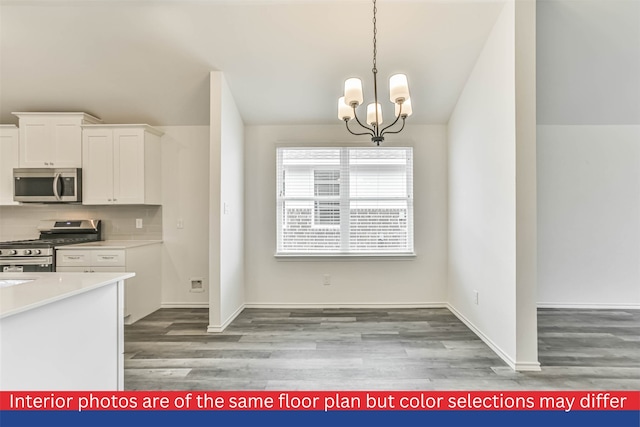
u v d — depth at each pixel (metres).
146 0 2.79
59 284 1.61
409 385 2.24
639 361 2.60
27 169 3.71
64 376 1.50
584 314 3.84
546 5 2.74
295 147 4.12
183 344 2.97
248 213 4.14
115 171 3.77
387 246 4.14
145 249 3.83
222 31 3.02
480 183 3.12
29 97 3.71
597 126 4.07
